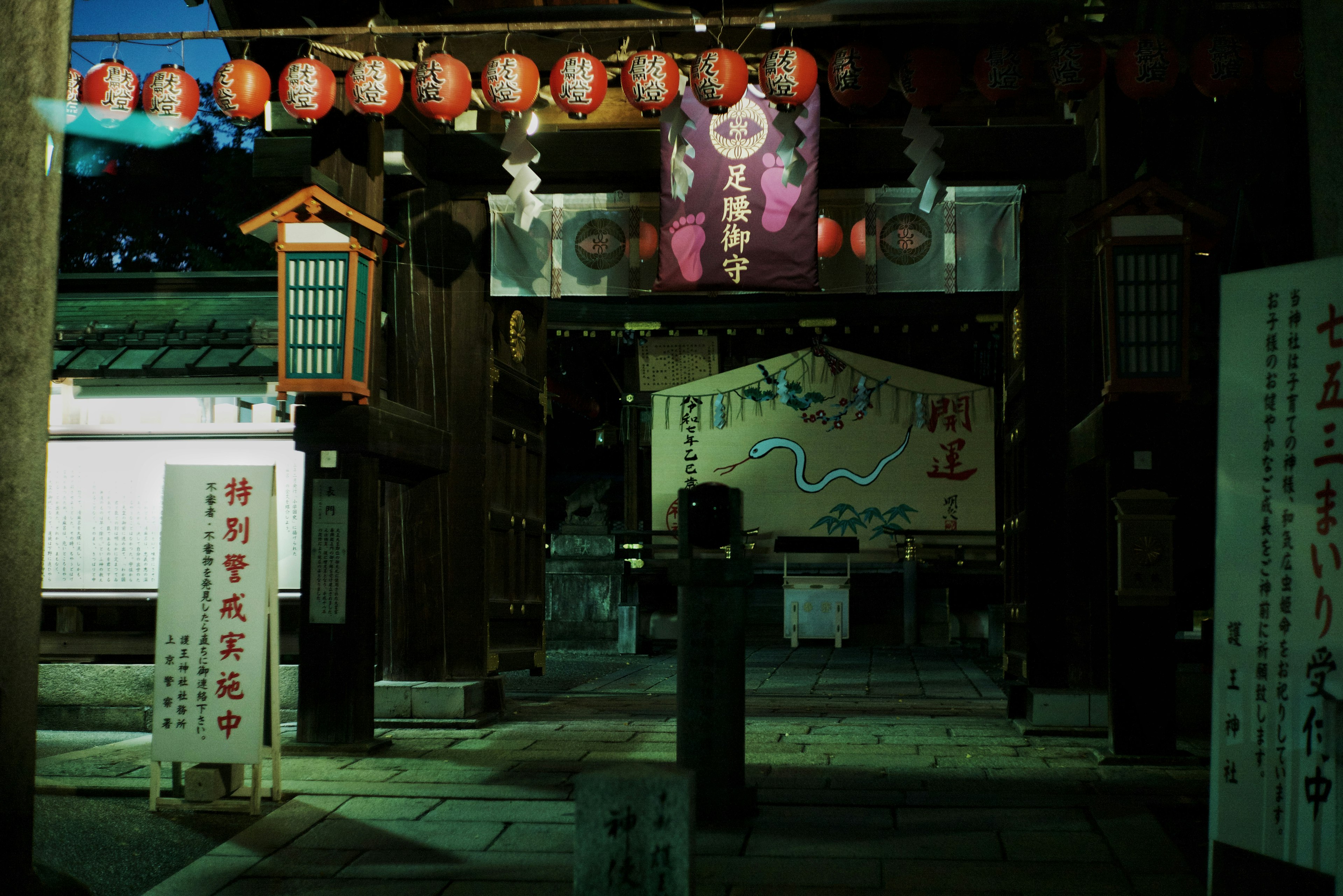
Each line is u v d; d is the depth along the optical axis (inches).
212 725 242.4
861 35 342.6
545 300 449.1
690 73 308.3
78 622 382.0
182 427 378.6
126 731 366.3
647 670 596.1
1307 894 171.5
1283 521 169.6
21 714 171.2
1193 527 344.8
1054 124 350.9
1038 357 351.6
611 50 352.2
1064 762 290.7
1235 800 172.6
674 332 738.2
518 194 330.0
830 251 368.8
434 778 270.2
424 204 379.2
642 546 789.9
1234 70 288.7
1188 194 326.3
